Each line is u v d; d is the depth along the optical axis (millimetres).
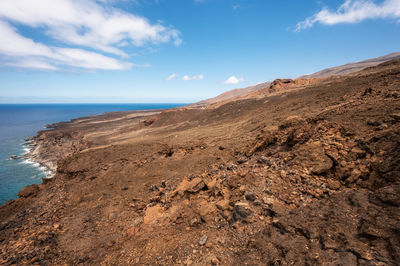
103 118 138500
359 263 3572
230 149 18312
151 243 7344
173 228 8164
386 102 9492
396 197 4496
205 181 10852
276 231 5180
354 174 6203
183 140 31812
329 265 3740
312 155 7922
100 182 19266
